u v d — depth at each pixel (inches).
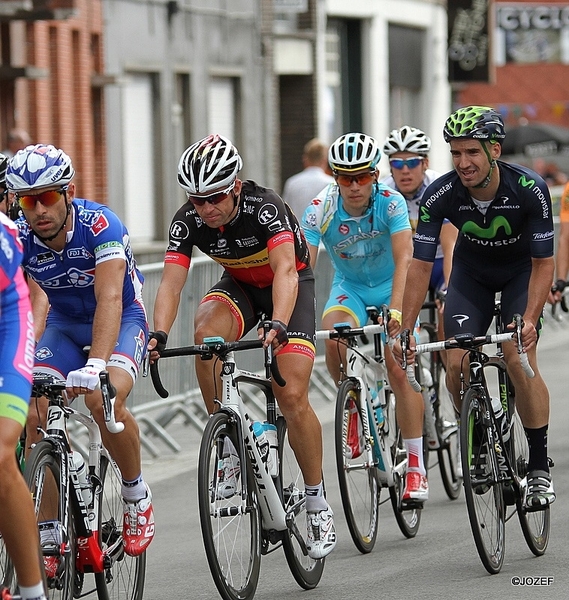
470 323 736.3
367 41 3073.3
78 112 2059.5
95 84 2086.6
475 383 694.5
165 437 1109.1
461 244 743.1
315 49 2797.7
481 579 676.7
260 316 724.0
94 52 2116.1
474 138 687.1
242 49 2571.4
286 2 2642.7
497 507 695.1
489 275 741.9
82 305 621.9
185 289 1153.4
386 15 3147.1
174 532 829.2
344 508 738.2
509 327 681.0
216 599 668.7
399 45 3289.9
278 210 668.7
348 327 756.0
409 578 687.7
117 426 562.6
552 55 5315.0
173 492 949.2
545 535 737.6
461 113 692.7
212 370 684.1
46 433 572.4
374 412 779.4
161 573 727.7
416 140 922.1
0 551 524.7
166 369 1144.8
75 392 550.6
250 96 2603.3
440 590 658.8
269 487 658.8
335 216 835.4
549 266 706.8
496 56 5300.2
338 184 817.5
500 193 705.6
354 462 751.7
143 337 625.0
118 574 618.8
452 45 3484.3
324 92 2866.6
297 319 682.8
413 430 794.2
